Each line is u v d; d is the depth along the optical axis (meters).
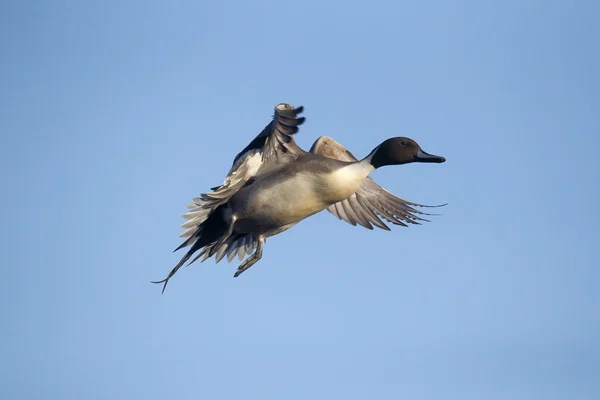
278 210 11.66
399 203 13.99
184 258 12.20
